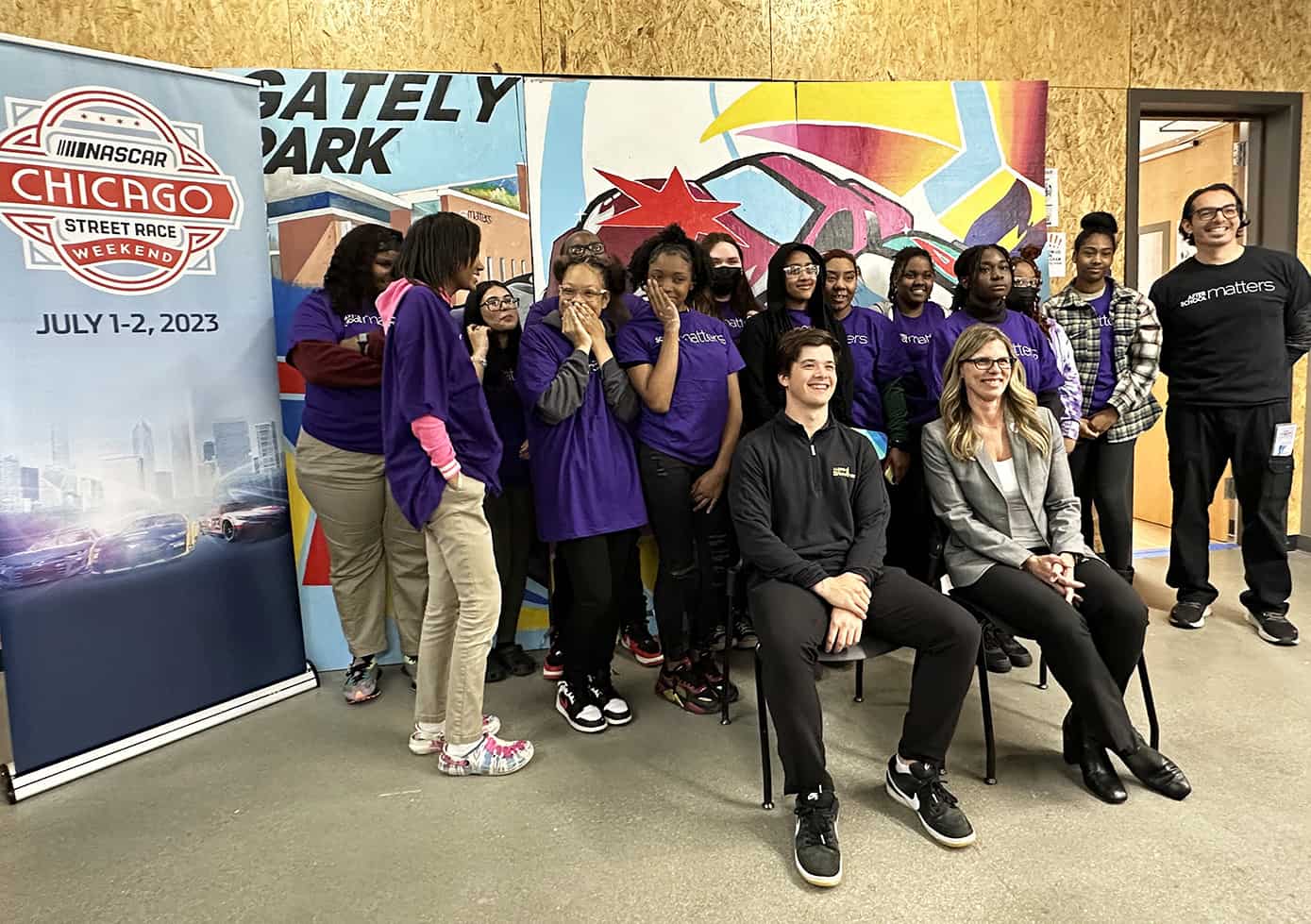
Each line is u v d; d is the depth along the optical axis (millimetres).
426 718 2309
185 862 1860
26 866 1857
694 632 2607
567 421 2369
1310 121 3795
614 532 2457
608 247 3104
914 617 1960
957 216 3305
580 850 1864
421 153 2918
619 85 3055
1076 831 1877
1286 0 3697
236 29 2918
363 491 2631
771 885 1726
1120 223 3658
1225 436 3029
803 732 1830
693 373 2463
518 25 3076
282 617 2752
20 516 2172
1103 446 3061
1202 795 1997
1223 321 2990
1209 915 1594
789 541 2170
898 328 2980
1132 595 2045
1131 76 3590
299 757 2342
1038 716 2439
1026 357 2668
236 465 2598
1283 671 2674
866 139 3221
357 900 1711
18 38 2109
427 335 1999
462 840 1915
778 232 3203
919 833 1891
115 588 2346
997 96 3281
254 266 2615
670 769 2213
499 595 2217
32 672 2197
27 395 2178
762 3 3238
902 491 2811
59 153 2197
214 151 2500
